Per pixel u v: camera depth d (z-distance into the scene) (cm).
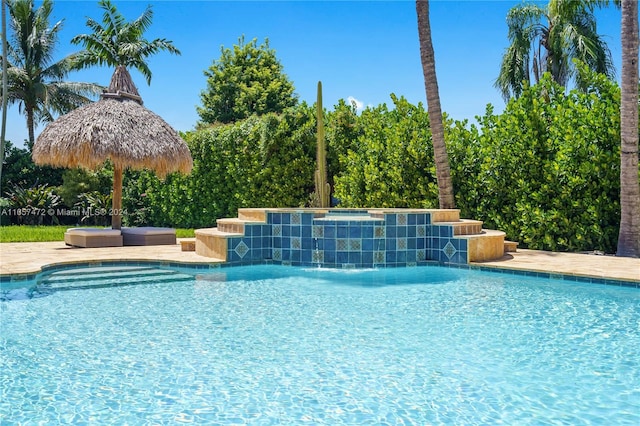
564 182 1040
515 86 2044
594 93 1041
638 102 973
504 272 867
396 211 986
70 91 2733
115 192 1238
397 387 382
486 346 482
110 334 518
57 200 2231
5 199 2144
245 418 330
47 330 532
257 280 823
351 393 371
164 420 327
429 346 481
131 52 2355
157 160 1173
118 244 1166
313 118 1614
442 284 783
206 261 932
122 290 740
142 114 1219
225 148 1803
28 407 346
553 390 377
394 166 1302
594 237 1017
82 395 366
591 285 762
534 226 1079
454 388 381
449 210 1008
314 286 773
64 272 875
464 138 1227
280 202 1655
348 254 929
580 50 1847
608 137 996
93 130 1109
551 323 559
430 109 1162
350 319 582
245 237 966
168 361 438
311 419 329
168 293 721
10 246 1176
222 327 547
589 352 463
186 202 1953
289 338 506
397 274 876
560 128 1050
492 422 326
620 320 571
